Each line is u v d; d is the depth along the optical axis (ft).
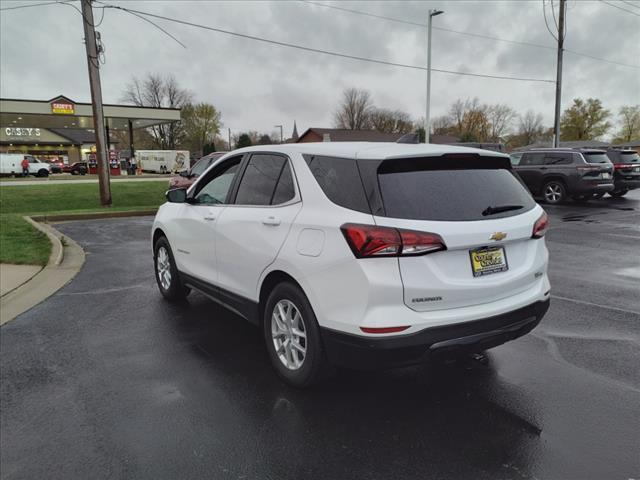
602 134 273.95
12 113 119.44
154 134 273.75
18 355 13.25
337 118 322.55
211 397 10.80
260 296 11.95
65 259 25.54
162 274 18.24
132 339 14.34
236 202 13.15
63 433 9.46
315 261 9.87
